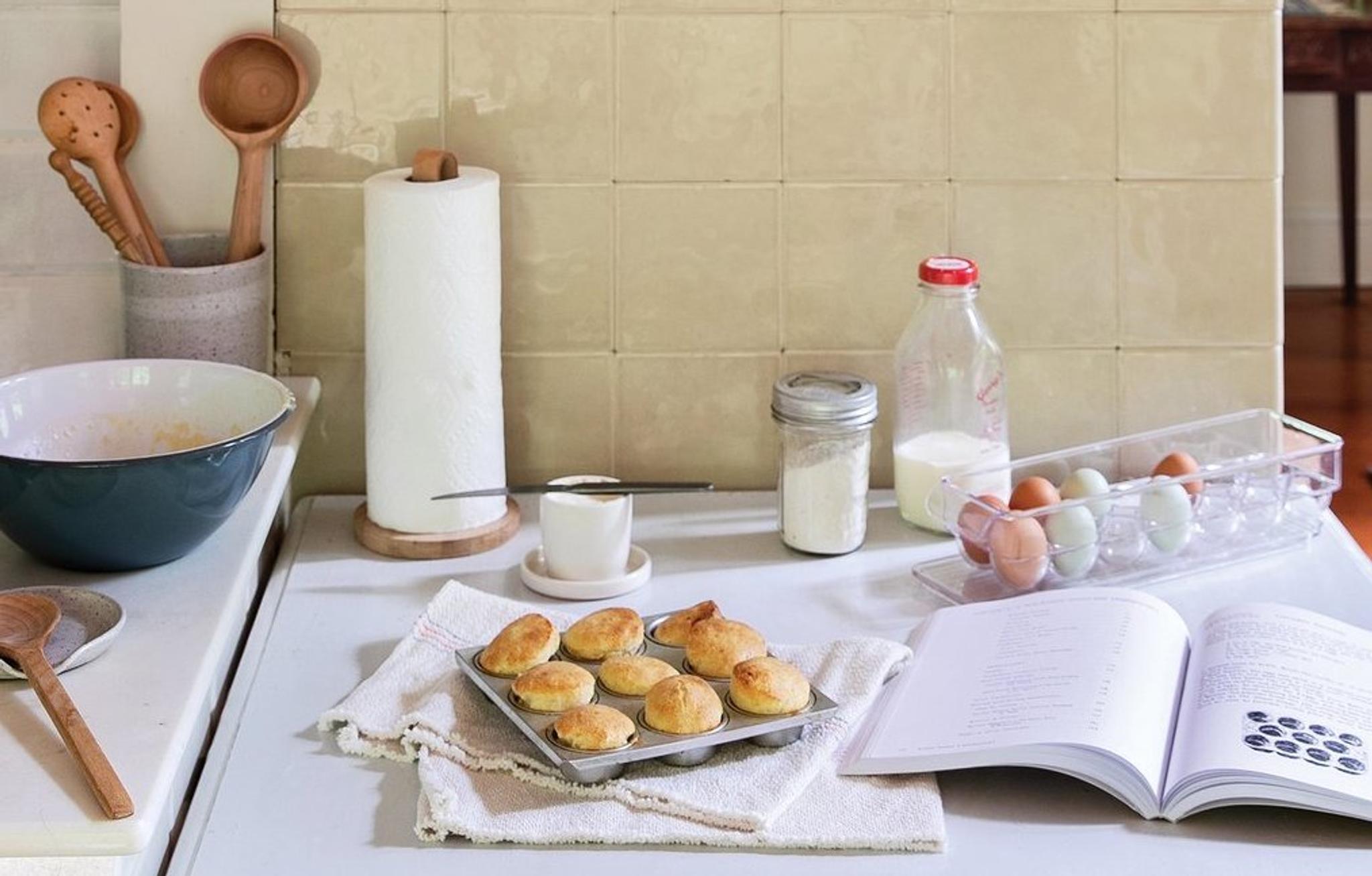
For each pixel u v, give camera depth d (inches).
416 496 57.7
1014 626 49.9
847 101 61.7
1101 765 42.5
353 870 39.9
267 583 59.4
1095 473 57.8
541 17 60.7
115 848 35.6
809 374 59.9
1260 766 41.4
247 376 52.2
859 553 58.6
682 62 61.2
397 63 60.9
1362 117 178.2
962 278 58.7
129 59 60.4
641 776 43.1
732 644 46.9
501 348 63.0
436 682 47.7
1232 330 63.9
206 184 61.6
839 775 43.8
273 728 46.6
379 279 56.5
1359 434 128.2
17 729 39.6
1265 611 50.0
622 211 62.2
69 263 62.6
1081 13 61.5
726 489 64.7
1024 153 62.4
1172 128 62.4
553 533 55.1
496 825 41.2
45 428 51.8
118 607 44.7
